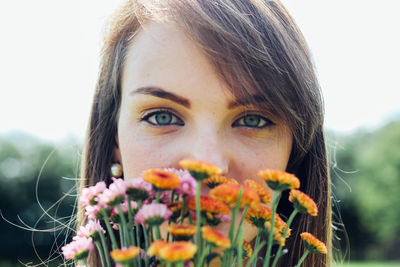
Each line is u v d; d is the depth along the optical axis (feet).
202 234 1.07
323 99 1.64
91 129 1.70
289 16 1.56
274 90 1.34
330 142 2.13
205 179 1.08
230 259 1.05
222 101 1.30
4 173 22.49
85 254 1.14
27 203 22.61
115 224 1.23
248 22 1.36
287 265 1.66
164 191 1.13
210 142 1.28
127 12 1.51
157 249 0.97
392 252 25.55
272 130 1.37
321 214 1.66
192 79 1.29
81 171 1.78
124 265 1.00
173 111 1.32
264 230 1.12
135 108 1.34
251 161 1.33
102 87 1.63
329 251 1.69
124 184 1.08
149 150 1.32
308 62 1.55
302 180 1.64
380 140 27.91
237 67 1.30
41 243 20.76
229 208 1.06
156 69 1.31
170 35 1.32
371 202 25.81
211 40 1.30
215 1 1.38
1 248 21.03
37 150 23.32
